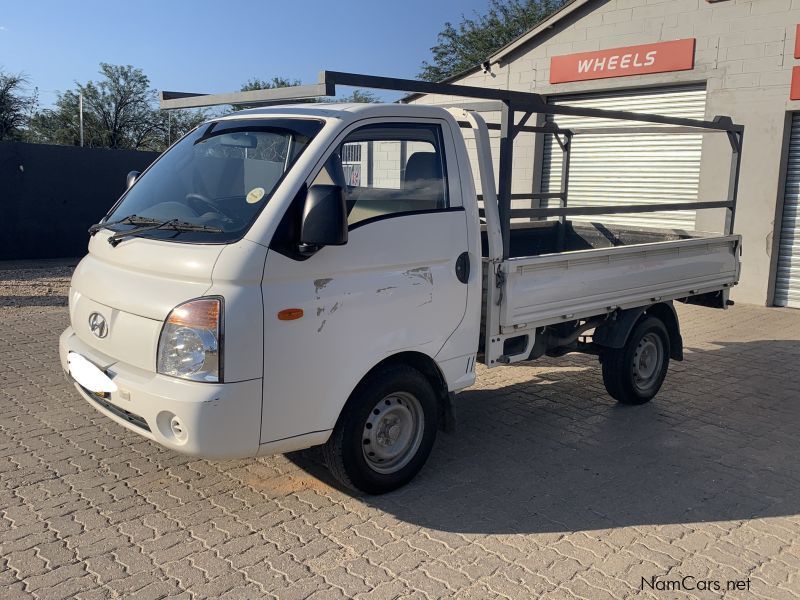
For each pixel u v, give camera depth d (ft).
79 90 142.92
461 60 114.11
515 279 15.90
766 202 35.58
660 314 21.17
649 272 19.63
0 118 103.04
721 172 37.17
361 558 12.21
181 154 15.57
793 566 12.34
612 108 43.19
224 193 13.58
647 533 13.34
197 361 11.72
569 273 17.22
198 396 11.59
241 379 11.77
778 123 34.86
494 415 19.65
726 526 13.69
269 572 11.69
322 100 16.48
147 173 16.01
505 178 16.02
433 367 15.06
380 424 14.21
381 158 13.97
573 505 14.37
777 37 34.60
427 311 14.40
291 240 12.34
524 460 16.56
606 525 13.60
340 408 13.17
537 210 17.46
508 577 11.76
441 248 14.61
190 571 11.65
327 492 14.58
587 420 19.38
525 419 19.35
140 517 13.35
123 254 13.19
